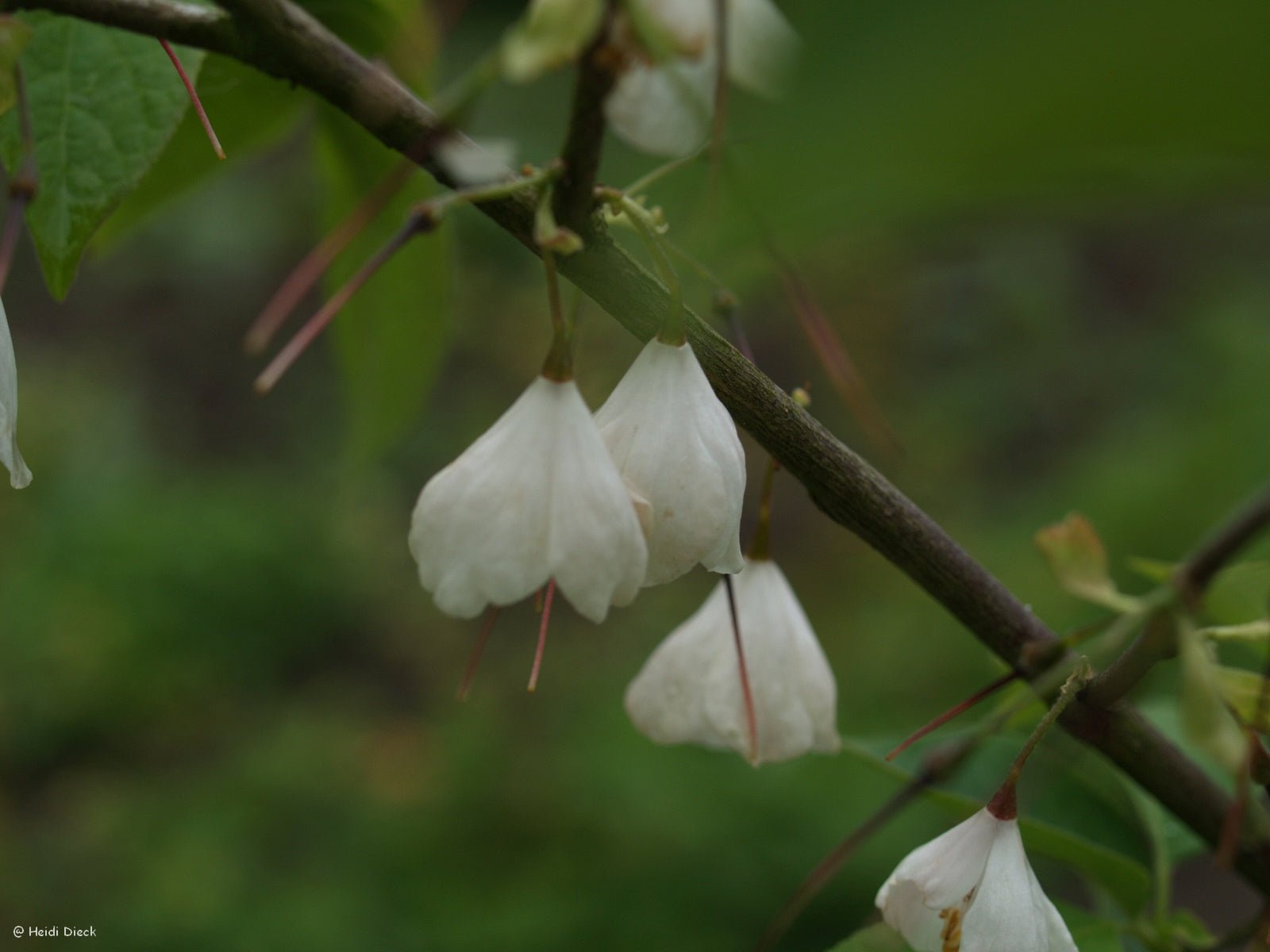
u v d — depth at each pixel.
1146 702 0.35
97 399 1.70
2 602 1.41
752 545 0.30
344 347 0.37
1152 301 1.51
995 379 1.51
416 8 0.32
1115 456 1.21
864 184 0.12
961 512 1.40
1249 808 0.27
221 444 1.75
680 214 0.23
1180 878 0.98
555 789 1.18
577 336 0.28
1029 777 0.35
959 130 0.11
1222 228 1.34
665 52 0.22
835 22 0.11
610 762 1.18
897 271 1.41
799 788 1.11
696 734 0.29
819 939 1.05
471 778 1.21
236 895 1.13
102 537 1.47
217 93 0.32
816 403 1.48
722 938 1.05
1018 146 0.12
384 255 0.24
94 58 0.28
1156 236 1.45
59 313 1.85
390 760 1.32
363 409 0.39
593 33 0.23
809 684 0.29
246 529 1.53
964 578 0.27
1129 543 1.08
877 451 1.46
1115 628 0.24
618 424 0.25
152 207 0.34
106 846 1.21
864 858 1.06
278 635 1.49
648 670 0.30
